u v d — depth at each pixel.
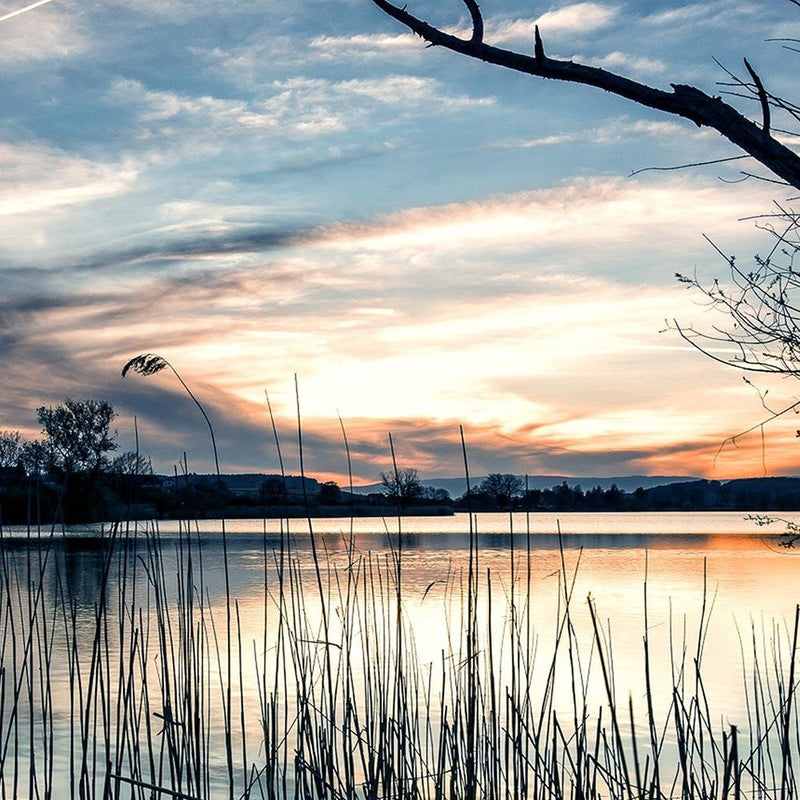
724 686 8.26
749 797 4.15
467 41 2.13
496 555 26.30
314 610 7.47
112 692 8.01
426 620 11.52
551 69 2.08
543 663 9.42
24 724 7.35
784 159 1.92
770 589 17.56
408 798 3.89
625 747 6.52
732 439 5.29
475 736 3.86
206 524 53.97
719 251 4.57
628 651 10.28
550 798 3.70
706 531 48.47
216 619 11.65
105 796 3.63
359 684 5.61
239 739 6.59
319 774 3.81
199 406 4.02
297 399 4.05
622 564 23.86
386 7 2.17
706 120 1.99
